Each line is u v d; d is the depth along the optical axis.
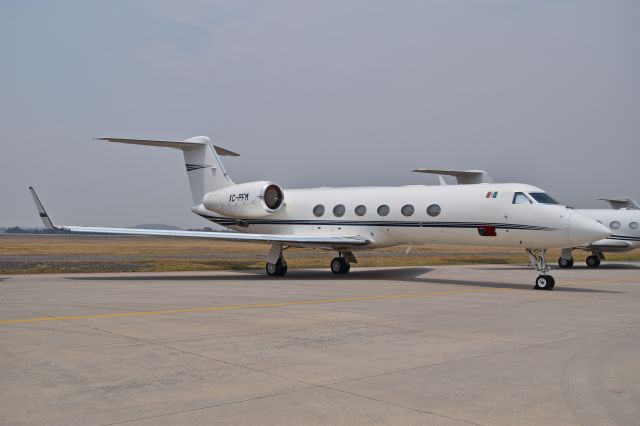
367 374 7.09
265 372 7.13
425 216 20.69
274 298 14.95
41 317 11.27
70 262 28.08
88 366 7.32
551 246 18.19
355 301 14.49
